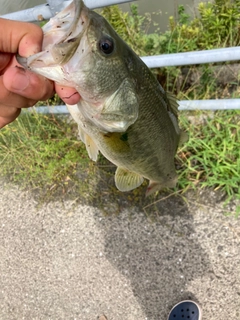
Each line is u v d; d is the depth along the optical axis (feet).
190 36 3.24
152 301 2.76
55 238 3.16
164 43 3.30
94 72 1.42
